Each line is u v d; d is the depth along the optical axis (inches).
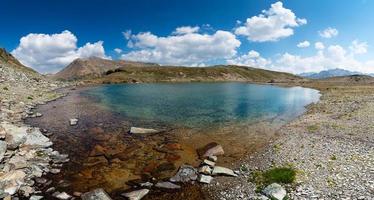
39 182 633.6
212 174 690.8
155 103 2092.8
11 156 730.2
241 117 1514.5
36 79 3508.9
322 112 1600.6
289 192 560.1
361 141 908.6
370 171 625.3
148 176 688.4
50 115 1438.2
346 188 551.2
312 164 705.0
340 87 4104.3
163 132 1144.8
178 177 668.1
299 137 1023.0
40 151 823.7
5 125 934.4
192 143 991.0
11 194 559.8
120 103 2055.9
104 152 866.1
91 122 1302.9
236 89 3991.1
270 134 1122.0
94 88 3772.1
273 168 710.5
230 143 994.1
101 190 574.6
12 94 1879.9
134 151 884.0
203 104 2071.9
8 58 5022.1
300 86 5078.7
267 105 2055.9
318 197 525.3
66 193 586.2
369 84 4886.8
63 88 3501.5
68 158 802.2
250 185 621.3
